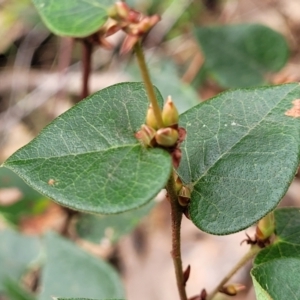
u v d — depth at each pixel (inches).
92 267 12.9
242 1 21.9
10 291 14.1
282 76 13.0
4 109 21.6
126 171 7.1
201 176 7.8
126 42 6.6
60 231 14.6
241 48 14.9
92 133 7.5
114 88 7.8
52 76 20.8
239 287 9.1
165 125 7.1
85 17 6.7
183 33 20.7
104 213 6.9
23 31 22.5
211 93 18.8
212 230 7.5
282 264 7.6
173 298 16.3
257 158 7.7
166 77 14.2
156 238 17.6
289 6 21.3
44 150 7.4
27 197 14.3
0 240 14.9
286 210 8.9
